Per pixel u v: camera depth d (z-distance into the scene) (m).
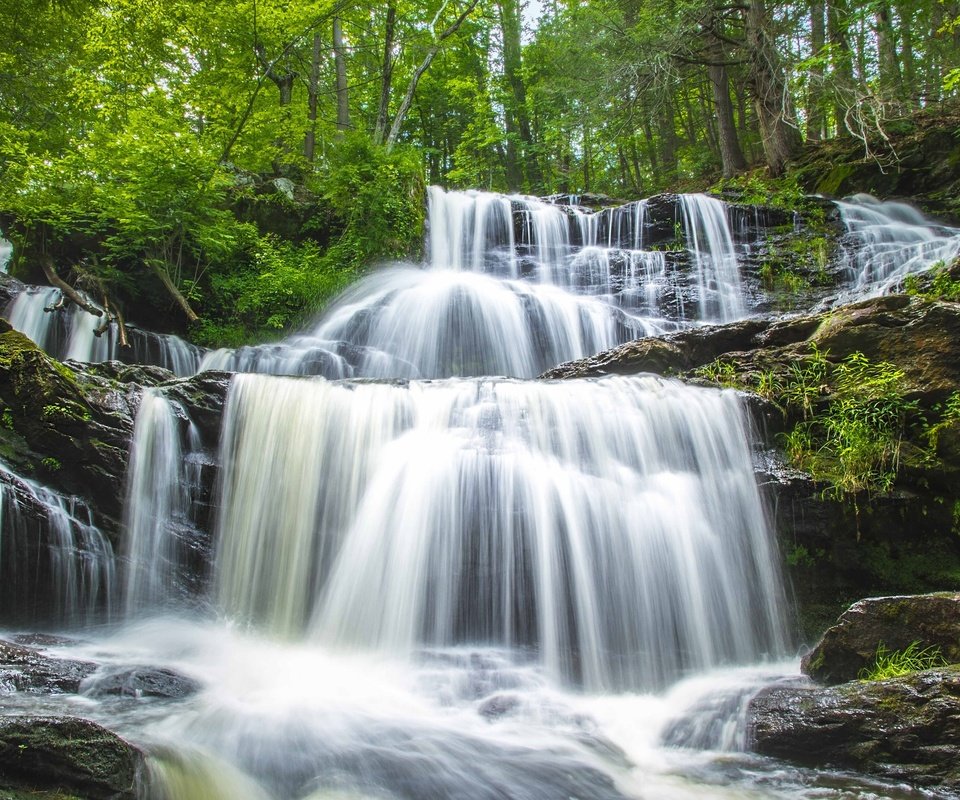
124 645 6.72
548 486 7.35
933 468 7.51
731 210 16.14
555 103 27.52
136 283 13.41
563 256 16.03
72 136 18.30
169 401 8.12
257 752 4.74
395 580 7.14
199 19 17.78
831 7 19.05
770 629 7.31
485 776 4.66
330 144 19.30
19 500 6.97
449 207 17.08
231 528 7.77
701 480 7.76
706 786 4.62
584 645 6.87
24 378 7.61
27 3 16.83
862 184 17.64
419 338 12.47
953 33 20.23
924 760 4.58
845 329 8.64
